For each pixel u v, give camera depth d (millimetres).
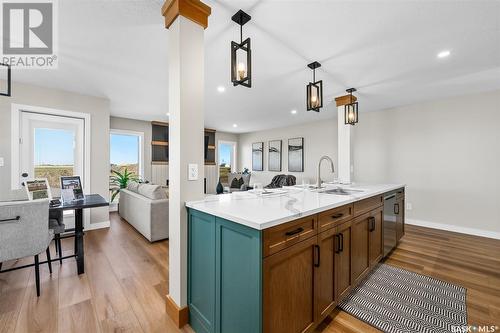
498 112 3398
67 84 3299
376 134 4664
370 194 2209
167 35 2084
